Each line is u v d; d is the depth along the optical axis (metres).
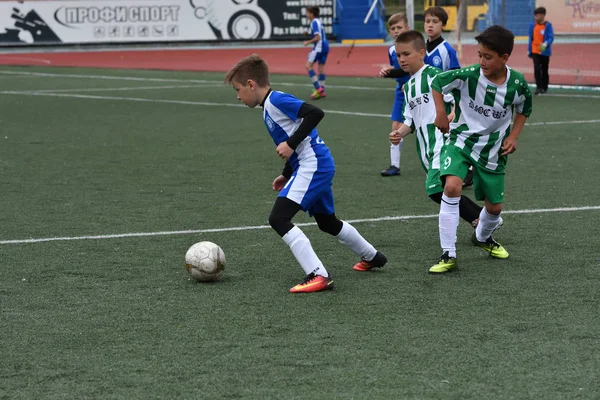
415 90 15.12
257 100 12.36
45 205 18.56
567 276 12.92
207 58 70.38
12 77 56.84
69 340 10.34
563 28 47.75
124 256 14.31
